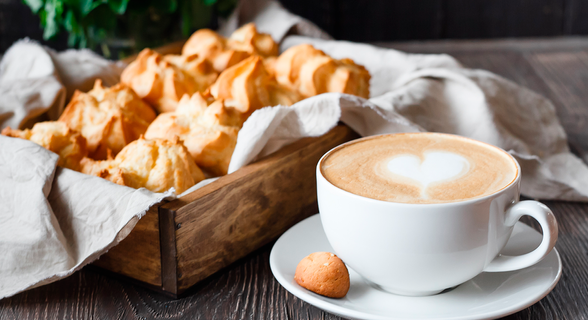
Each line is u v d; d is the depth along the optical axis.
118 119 0.64
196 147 0.61
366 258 0.51
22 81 0.70
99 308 0.54
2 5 1.26
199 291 0.55
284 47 0.92
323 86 0.70
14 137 0.60
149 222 0.54
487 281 0.52
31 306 0.54
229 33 0.97
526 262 0.50
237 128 0.63
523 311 0.52
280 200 0.60
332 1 1.39
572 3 1.37
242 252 0.58
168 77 0.68
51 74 0.71
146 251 0.54
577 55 1.19
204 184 0.57
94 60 0.76
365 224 0.50
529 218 0.63
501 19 1.40
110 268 0.56
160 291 0.55
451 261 0.50
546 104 0.76
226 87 0.67
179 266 0.54
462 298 0.51
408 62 0.81
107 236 0.54
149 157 0.58
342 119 0.64
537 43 1.31
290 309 0.53
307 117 0.62
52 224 0.55
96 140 0.64
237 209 0.57
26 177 0.56
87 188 0.56
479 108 0.72
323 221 0.52
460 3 1.39
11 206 0.56
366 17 1.41
